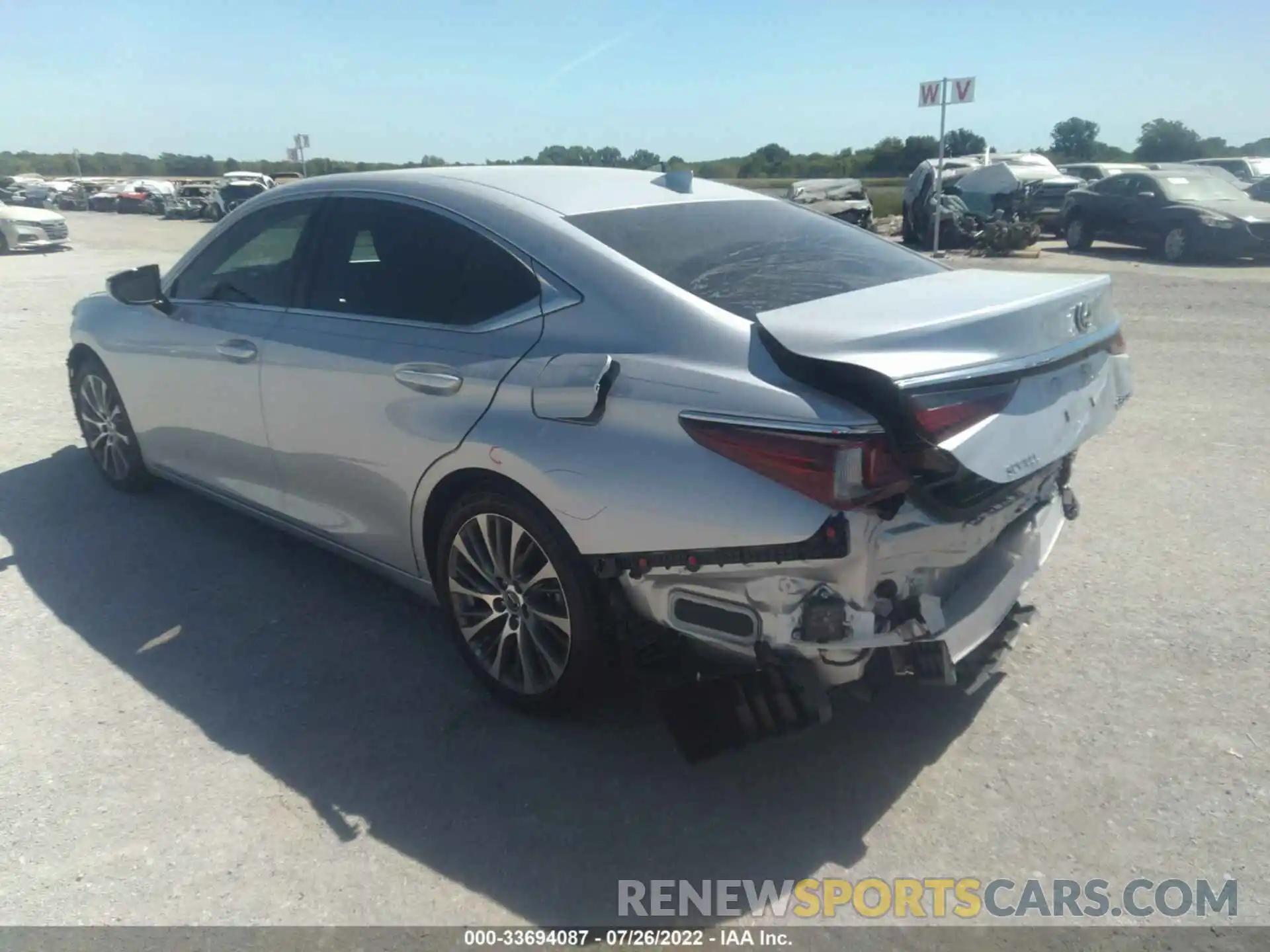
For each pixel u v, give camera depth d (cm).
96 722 352
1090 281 336
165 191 4669
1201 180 1947
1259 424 694
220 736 345
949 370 267
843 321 284
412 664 392
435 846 293
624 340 309
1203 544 495
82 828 299
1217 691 368
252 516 467
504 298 343
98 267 1838
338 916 267
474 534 349
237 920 265
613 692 371
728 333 294
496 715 357
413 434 353
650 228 354
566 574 318
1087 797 313
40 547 497
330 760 331
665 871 284
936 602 286
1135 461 620
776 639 279
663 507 284
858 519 263
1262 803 308
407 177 399
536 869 285
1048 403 297
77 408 574
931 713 358
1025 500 329
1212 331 1041
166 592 450
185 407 472
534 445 313
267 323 424
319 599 445
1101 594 444
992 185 2506
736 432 273
